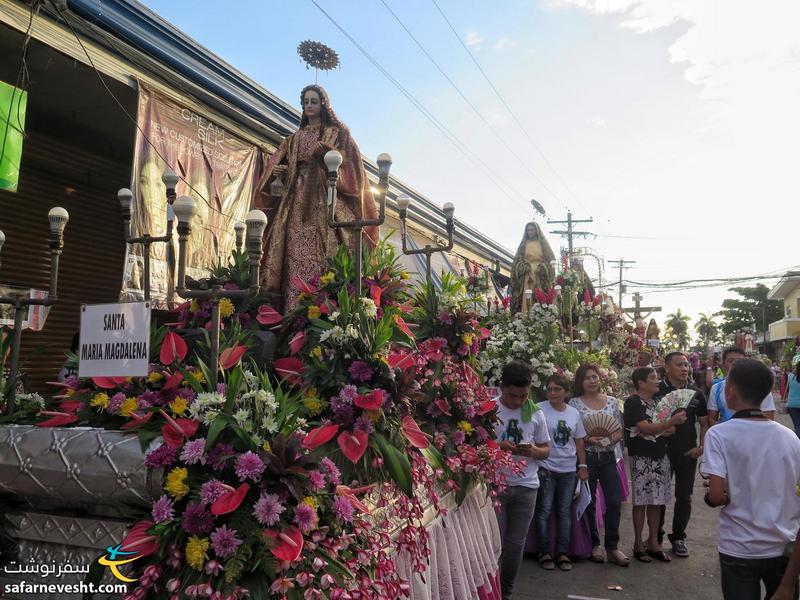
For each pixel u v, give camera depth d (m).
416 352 3.45
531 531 5.69
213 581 1.93
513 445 4.44
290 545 1.94
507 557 4.57
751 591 2.95
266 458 2.05
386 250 4.09
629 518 7.52
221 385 2.35
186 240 2.34
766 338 52.75
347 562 2.18
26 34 4.56
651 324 19.47
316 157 4.03
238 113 6.96
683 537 5.83
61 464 2.29
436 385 3.79
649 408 5.74
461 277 4.45
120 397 2.54
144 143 5.76
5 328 3.96
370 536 2.43
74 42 5.26
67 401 2.79
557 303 8.39
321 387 2.93
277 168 4.13
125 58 5.72
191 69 6.26
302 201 4.00
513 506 4.54
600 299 9.79
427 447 3.19
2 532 2.53
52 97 6.30
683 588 5.01
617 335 11.16
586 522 5.77
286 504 2.08
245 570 1.95
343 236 3.97
